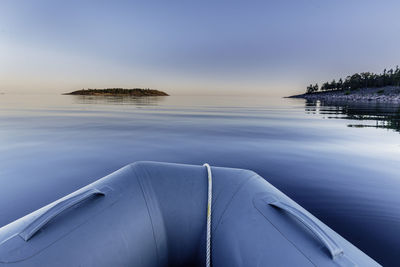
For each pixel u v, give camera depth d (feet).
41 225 2.75
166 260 4.06
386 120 43.04
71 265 2.64
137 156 16.26
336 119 45.16
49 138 22.41
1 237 2.73
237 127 32.78
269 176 12.37
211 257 3.79
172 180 4.65
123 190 3.98
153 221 3.92
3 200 9.21
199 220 4.19
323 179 11.86
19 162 14.34
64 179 11.62
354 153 17.60
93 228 3.12
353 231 7.06
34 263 2.46
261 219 3.59
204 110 73.46
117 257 3.14
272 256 2.97
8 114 47.52
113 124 34.27
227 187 4.52
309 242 2.93
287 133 27.45
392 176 12.27
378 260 5.76
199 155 16.81
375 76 308.40
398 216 7.97
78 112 56.08
